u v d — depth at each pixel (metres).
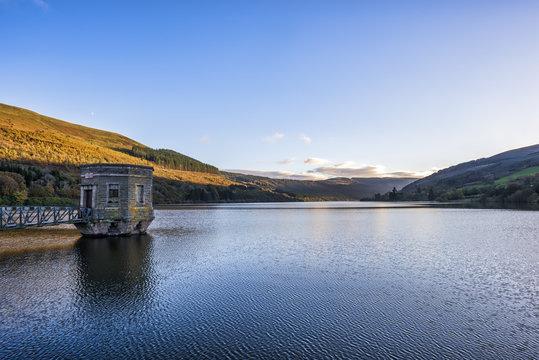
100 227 32.28
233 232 38.97
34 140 175.12
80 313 12.61
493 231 39.31
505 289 15.91
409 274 18.64
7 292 14.90
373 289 15.81
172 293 15.02
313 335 10.89
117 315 12.46
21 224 25.22
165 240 31.11
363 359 9.40
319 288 15.93
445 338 10.70
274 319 12.18
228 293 15.10
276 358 9.45
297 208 125.56
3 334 10.84
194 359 9.38
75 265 20.16
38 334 10.87
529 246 28.17
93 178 32.47
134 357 9.48
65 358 9.41
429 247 27.81
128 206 33.31
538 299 14.48
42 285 15.95
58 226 41.97
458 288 16.03
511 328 11.47
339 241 31.42
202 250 25.88
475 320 12.15
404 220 58.34
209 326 11.56
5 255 23.16
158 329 11.30
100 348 10.00
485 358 9.47
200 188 195.25
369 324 11.77
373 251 25.94
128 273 18.38
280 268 19.97
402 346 10.16
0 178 67.31
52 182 96.44
